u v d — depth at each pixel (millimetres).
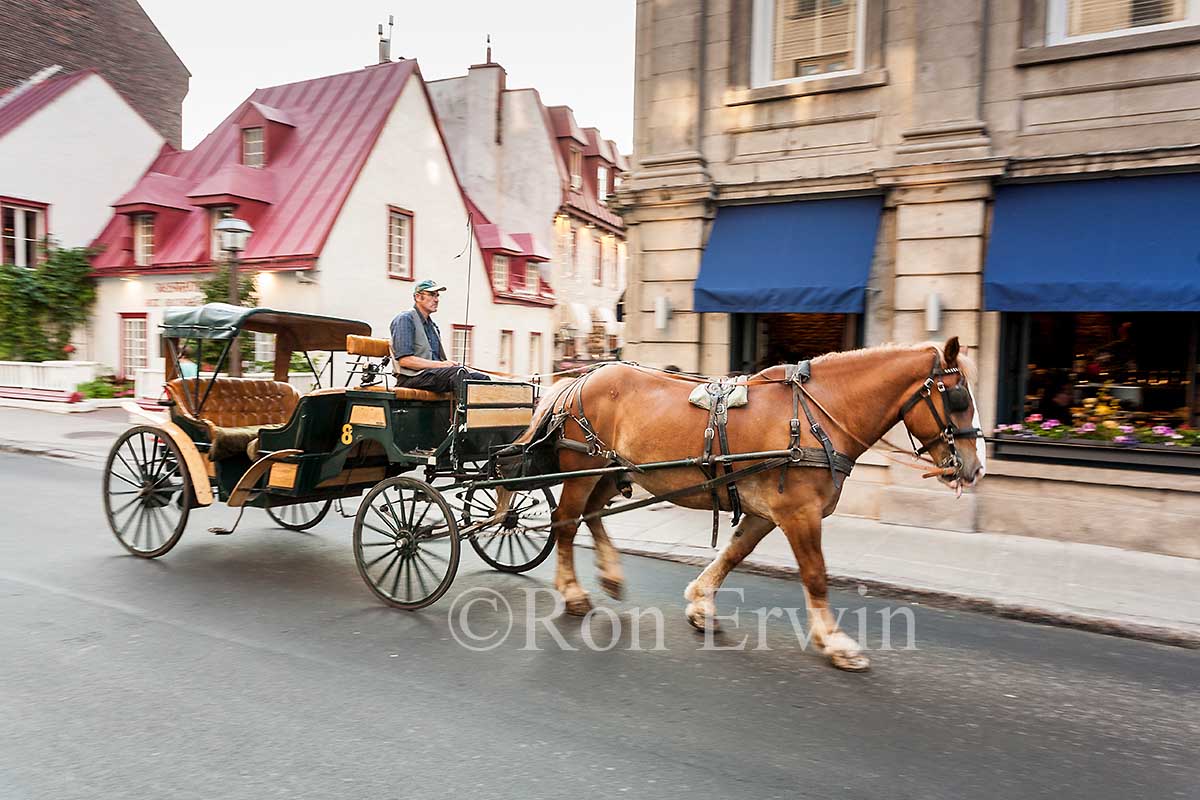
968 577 6691
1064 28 8188
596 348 32031
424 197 22453
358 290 19953
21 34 26594
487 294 25578
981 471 4805
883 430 5012
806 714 4199
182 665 4621
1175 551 7461
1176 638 5473
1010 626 5836
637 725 4008
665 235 10000
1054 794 3465
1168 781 3598
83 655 4719
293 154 21016
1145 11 7832
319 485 6336
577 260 32469
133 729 3834
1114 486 7734
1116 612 5840
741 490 5121
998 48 8312
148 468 6949
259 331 7809
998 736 4004
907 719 4172
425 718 4027
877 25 8914
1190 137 7516
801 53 9547
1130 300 7203
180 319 6695
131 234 20750
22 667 4523
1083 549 7637
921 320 8562
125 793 3283
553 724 3996
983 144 8172
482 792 3350
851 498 8984
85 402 17281
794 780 3516
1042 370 8312
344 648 4961
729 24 9750
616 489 6043
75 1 28641
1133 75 7762
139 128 23312
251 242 19234
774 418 4977
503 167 30141
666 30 10016
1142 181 7719
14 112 21500
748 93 9602
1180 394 7742
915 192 8539
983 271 8289
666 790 3402
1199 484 7352
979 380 8375
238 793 3301
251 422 7684
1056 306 7547
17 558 6754
